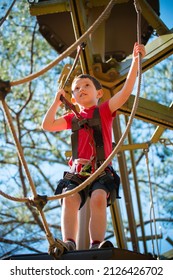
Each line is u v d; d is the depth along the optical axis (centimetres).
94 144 571
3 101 470
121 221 865
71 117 592
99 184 559
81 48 635
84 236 659
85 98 592
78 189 484
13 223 1203
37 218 1212
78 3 718
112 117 586
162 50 748
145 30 842
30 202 491
